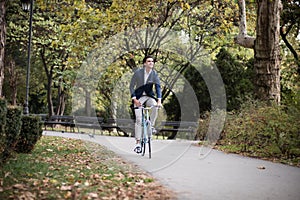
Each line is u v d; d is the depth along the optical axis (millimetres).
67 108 40750
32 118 11281
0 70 12484
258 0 16656
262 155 12867
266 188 7547
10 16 28031
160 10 21062
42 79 38531
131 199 6406
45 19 29234
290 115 13273
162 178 8477
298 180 8430
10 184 7008
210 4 22859
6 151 8984
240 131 14750
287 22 22875
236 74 21203
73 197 6316
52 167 9141
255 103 16281
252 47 17109
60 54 31469
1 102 7652
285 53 26203
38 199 6176
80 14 18297
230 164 10867
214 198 6676
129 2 18078
